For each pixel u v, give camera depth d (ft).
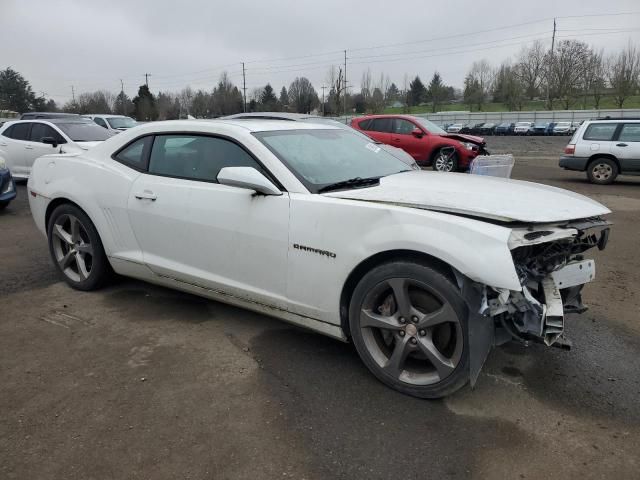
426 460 7.59
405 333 9.07
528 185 10.98
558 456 7.66
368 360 9.59
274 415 8.66
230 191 10.93
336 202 9.55
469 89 253.03
